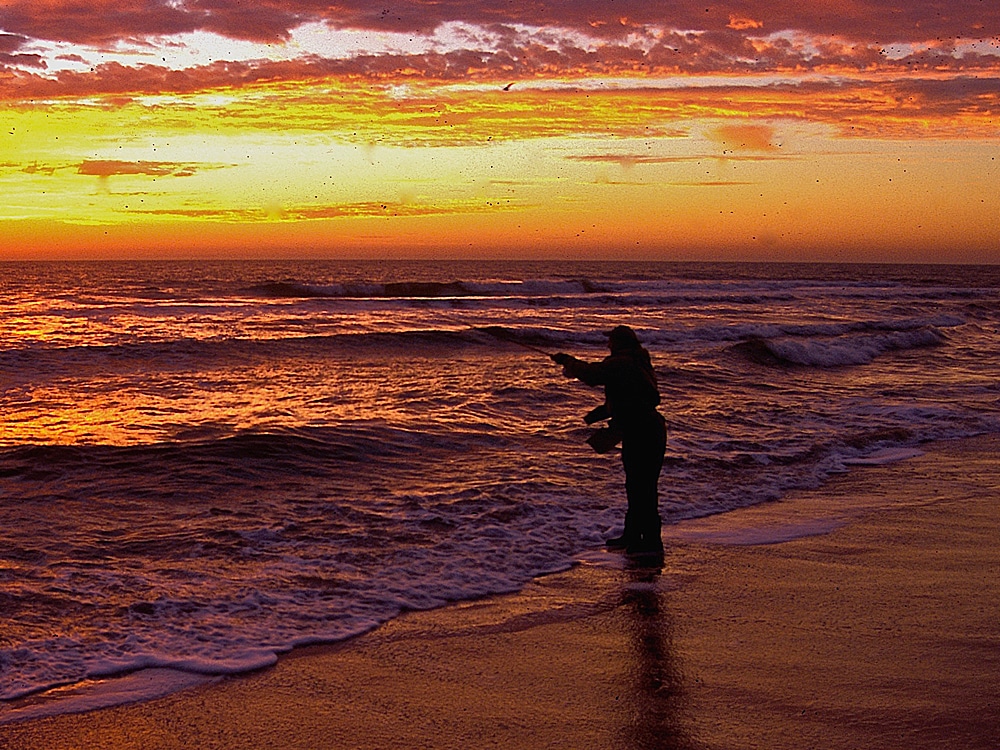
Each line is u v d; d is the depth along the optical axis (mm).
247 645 4914
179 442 10125
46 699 4219
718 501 8516
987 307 46281
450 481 9055
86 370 17219
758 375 18656
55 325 25625
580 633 5180
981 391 16875
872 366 21719
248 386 15570
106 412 12852
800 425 12727
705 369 18828
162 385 15664
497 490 8648
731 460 10219
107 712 4109
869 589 5961
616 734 3912
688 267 160125
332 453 9969
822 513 8148
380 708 4188
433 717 4090
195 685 4418
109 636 4977
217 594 5703
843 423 12984
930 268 186500
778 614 5473
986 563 6594
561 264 171875
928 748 3754
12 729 3922
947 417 13586
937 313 39594
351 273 89062
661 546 6945
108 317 27859
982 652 4832
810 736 3871
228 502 8062
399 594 5820
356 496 8359
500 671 4629
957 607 5586
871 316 37250
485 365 18953
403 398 14125
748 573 6344
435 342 22406
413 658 4805
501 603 5707
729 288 55938
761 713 4109
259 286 42906
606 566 6527
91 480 8641
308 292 43031
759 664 4688
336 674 4582
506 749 3779
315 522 7453
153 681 4445
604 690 4383
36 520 7375
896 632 5148
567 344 25484
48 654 4695
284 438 10227
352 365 18719
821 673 4562
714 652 4867
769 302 45156
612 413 7039
